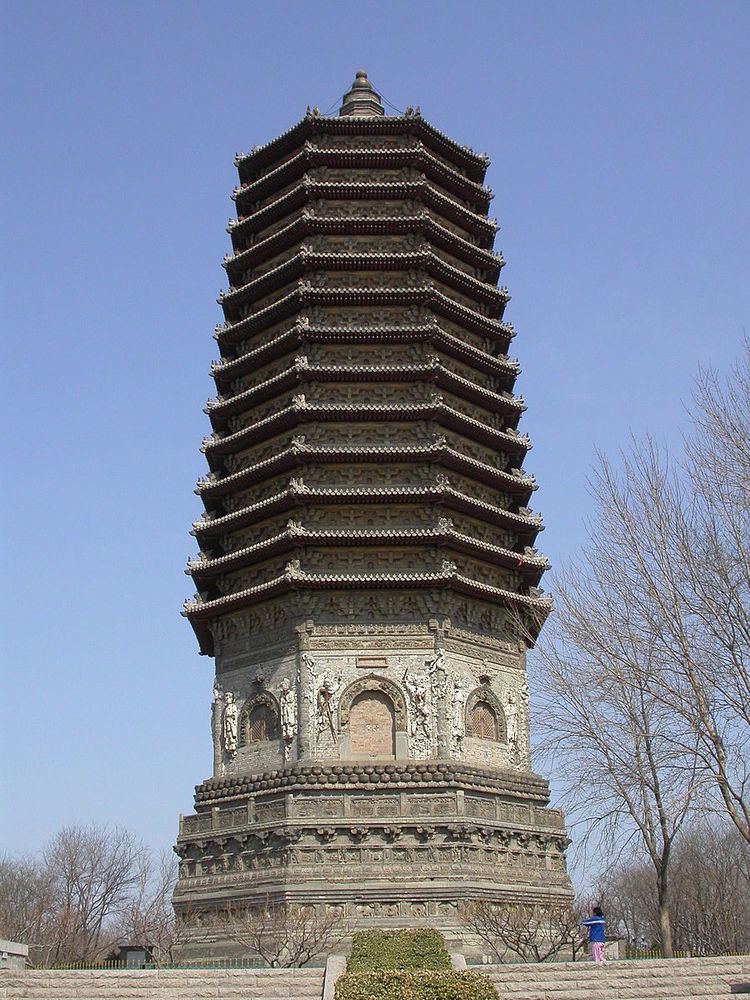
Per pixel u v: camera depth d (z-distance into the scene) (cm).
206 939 5359
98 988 3491
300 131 6881
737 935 8262
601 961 3659
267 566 6181
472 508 6206
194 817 5825
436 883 5206
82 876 11369
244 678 6069
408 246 6638
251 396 6512
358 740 5678
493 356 6962
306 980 3525
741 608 4344
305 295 6366
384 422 6247
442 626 5853
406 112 6881
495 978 3444
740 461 4497
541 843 5731
